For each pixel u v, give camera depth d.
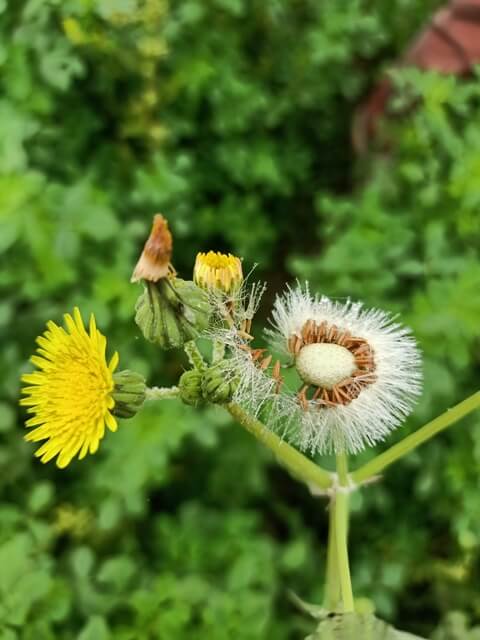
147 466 0.13
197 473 0.16
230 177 0.17
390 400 0.10
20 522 0.13
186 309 0.09
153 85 0.16
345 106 0.18
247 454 0.15
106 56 0.16
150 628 0.12
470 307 0.14
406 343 0.10
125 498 0.14
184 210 0.15
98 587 0.13
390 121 0.17
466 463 0.14
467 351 0.14
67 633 0.12
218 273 0.09
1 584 0.12
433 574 0.15
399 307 0.14
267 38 0.17
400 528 0.15
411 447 0.11
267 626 0.13
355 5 0.17
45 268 0.14
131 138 0.16
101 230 0.13
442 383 0.14
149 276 0.09
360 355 0.10
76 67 0.15
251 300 0.10
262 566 0.14
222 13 0.17
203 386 0.10
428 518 0.15
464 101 0.15
